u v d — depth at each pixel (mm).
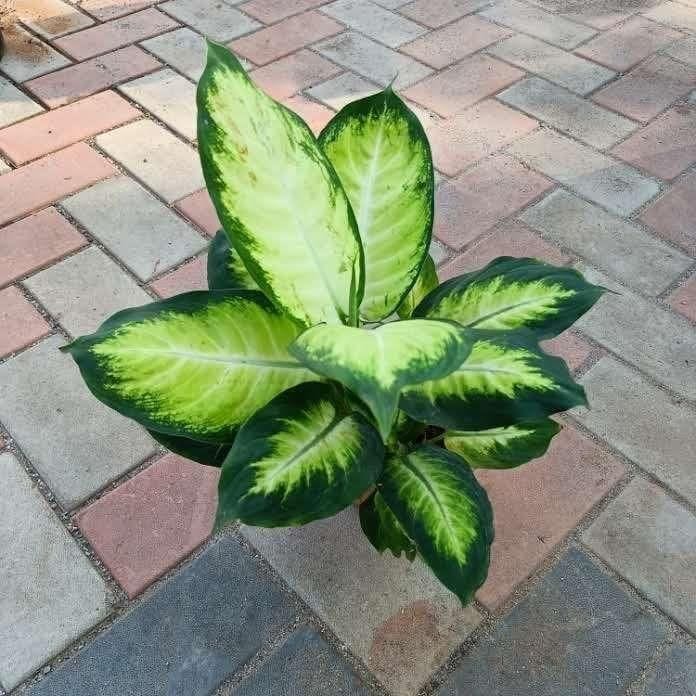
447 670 1360
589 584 1462
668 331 1884
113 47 2803
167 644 1391
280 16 2979
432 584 1460
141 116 2514
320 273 906
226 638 1397
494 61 2742
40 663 1365
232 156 825
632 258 2055
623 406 1735
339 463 917
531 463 1635
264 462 888
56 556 1499
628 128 2451
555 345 1859
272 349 997
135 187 2266
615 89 2607
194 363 941
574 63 2725
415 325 767
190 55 2770
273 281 886
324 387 994
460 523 989
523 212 2188
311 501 870
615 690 1335
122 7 3023
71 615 1421
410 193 1006
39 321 1910
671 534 1527
